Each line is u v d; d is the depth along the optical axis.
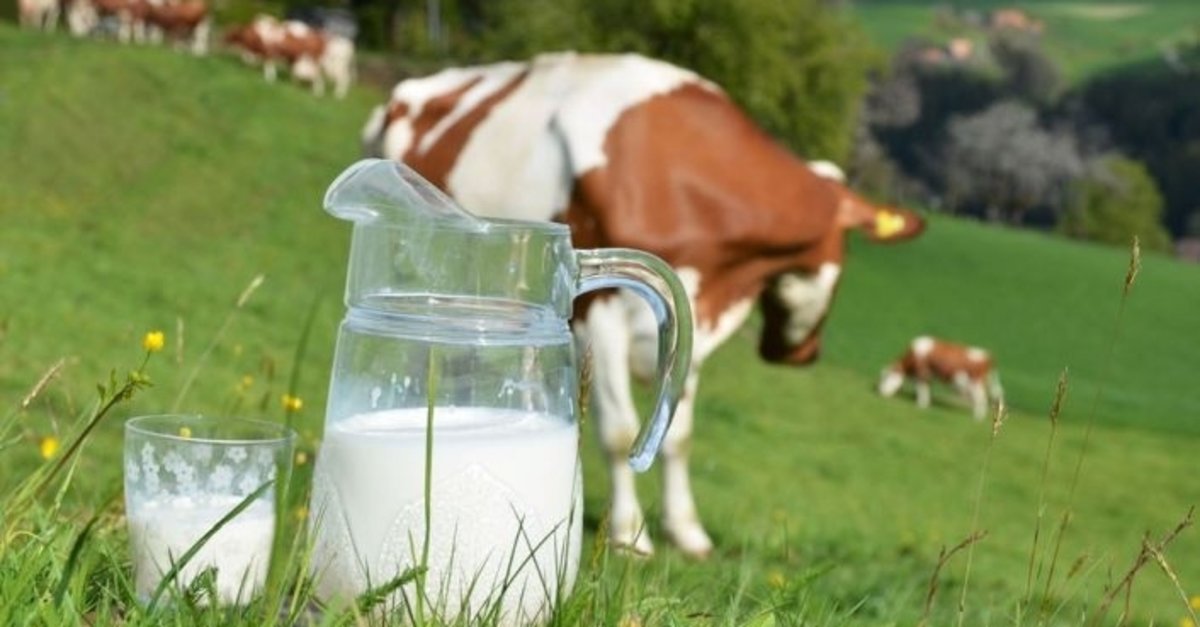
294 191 34.44
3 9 49.06
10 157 32.38
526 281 2.77
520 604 2.68
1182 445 30.22
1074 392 35.66
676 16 44.31
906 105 154.75
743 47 44.97
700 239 9.67
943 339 38.94
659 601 3.11
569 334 2.87
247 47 45.59
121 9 50.16
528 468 2.68
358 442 2.68
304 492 4.03
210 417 2.90
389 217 2.76
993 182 140.00
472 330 2.76
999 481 23.53
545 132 9.86
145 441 2.73
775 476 19.81
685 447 9.48
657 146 9.73
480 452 2.64
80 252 25.20
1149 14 198.50
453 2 86.31
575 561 2.83
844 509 17.55
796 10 46.84
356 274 2.80
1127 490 24.56
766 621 3.08
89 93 37.47
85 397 13.30
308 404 17.39
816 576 3.23
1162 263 51.00
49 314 18.67
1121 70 173.50
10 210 28.48
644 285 2.88
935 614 7.12
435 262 2.76
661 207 9.62
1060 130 155.62
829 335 36.75
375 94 49.56
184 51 46.34
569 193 9.69
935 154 150.00
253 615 2.51
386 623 2.60
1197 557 19.58
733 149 9.96
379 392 2.75
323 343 22.42
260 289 25.52
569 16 45.59
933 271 45.16
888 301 41.50
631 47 44.84
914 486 21.45
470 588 2.57
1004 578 12.15
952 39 181.75
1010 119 144.62
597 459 15.70
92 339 17.53
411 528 2.64
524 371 2.77
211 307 22.67
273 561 2.48
